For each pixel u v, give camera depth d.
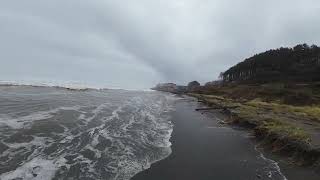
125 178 13.90
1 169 12.80
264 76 138.38
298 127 25.70
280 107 47.66
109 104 44.78
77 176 13.24
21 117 24.53
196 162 17.56
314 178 15.32
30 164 13.82
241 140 24.34
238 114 35.50
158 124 30.08
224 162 17.86
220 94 103.56
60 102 40.16
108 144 19.30
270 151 20.67
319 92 75.25
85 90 91.94
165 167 16.20
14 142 16.83
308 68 137.38
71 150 16.91
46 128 21.39
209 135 26.14
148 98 76.62
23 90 61.34
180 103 66.75
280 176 15.55
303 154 18.14
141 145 20.23
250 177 15.33
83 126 23.89
